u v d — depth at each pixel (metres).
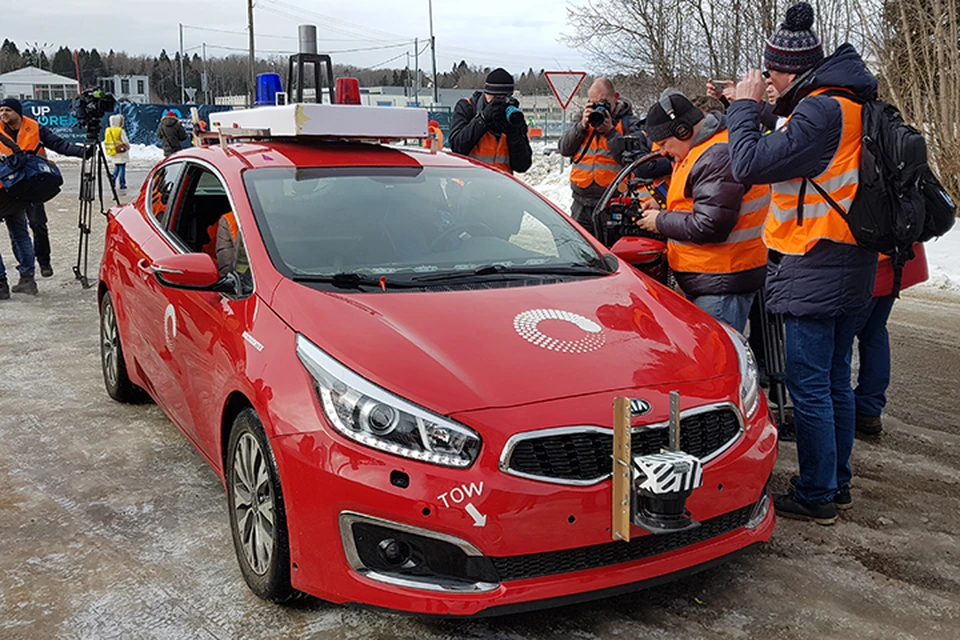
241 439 3.09
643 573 2.71
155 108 35.66
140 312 4.39
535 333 2.98
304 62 5.45
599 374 2.80
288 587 2.90
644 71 18.00
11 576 3.21
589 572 2.66
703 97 4.77
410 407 2.61
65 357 6.10
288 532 2.77
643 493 2.57
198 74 99.38
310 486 2.67
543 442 2.60
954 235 10.34
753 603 3.06
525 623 2.92
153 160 30.30
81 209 8.45
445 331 2.93
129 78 84.81
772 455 3.00
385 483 2.55
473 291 3.29
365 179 3.93
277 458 2.76
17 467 4.20
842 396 3.74
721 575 3.25
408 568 2.63
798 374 3.60
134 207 5.00
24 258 8.08
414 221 3.72
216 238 3.89
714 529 2.89
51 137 8.24
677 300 3.55
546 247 3.82
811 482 3.64
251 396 2.91
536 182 18.52
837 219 3.37
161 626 2.90
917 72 11.95
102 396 5.27
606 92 6.31
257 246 3.39
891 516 3.74
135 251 4.49
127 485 4.01
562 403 2.67
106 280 4.98
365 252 3.49
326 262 3.38
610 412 2.68
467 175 4.20
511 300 3.22
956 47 11.40
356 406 2.64
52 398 5.22
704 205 3.94
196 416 3.63
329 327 2.90
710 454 2.83
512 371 2.76
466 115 7.20
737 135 3.40
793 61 3.40
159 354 4.12
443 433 2.57
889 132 3.26
